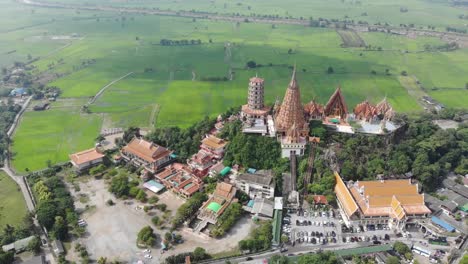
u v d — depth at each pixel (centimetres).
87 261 18462
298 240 19912
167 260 18312
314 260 17500
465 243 19600
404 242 19788
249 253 19125
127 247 19600
